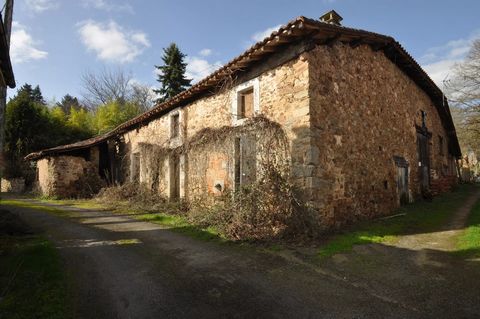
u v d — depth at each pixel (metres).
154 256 4.73
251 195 6.13
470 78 17.58
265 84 6.95
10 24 6.71
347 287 3.49
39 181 15.40
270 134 6.50
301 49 6.05
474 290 3.27
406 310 2.93
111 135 14.58
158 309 3.02
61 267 4.19
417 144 10.76
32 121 18.36
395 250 4.73
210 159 8.39
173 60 26.22
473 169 27.88
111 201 11.40
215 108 8.55
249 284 3.62
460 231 5.76
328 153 6.09
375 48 8.05
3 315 2.77
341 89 6.72
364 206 6.98
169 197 10.27
